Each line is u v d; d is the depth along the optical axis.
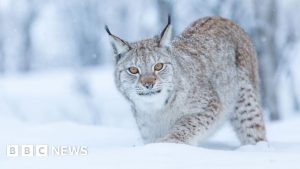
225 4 26.03
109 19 39.81
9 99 27.17
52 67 45.00
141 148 8.54
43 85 33.88
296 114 24.72
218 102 11.21
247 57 12.28
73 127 14.25
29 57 44.28
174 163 7.74
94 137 13.03
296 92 28.64
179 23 26.27
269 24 23.98
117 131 13.95
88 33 41.91
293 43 28.39
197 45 11.49
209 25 12.08
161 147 8.52
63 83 34.47
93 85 32.75
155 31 31.06
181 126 10.55
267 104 23.31
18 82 36.38
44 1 43.00
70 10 41.97
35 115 23.77
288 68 27.09
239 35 12.41
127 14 39.31
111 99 27.59
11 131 13.70
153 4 34.59
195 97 10.84
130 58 10.38
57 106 25.66
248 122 11.83
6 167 7.87
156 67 10.31
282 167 7.46
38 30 44.19
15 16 42.19
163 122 10.72
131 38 38.97
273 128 15.43
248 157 8.13
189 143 10.51
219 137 13.72
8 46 43.19
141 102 10.47
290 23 28.17
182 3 26.72
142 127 10.84
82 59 42.41
